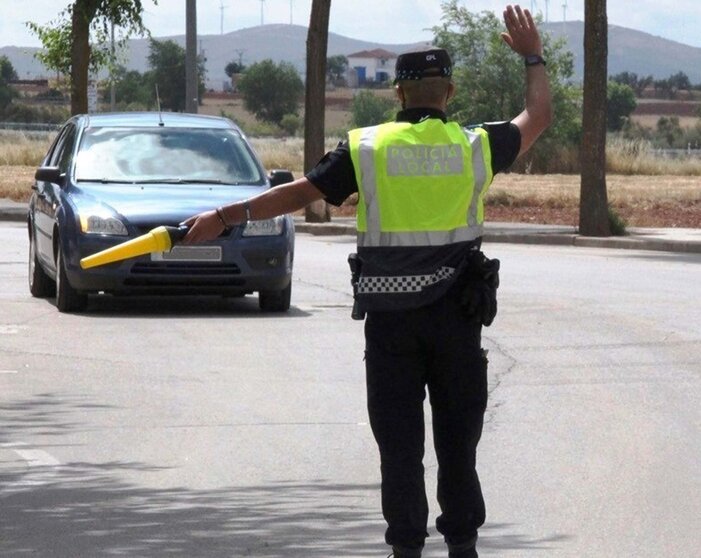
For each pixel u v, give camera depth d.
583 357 27.73
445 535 13.70
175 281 32.44
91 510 16.77
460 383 13.26
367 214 13.09
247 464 19.03
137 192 33.44
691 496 17.38
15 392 24.03
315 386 24.62
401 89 13.41
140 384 24.77
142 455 19.58
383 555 14.95
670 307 35.50
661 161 124.50
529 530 15.93
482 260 13.09
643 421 21.77
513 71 125.38
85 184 34.25
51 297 36.91
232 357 27.50
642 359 27.53
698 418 22.00
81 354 27.73
